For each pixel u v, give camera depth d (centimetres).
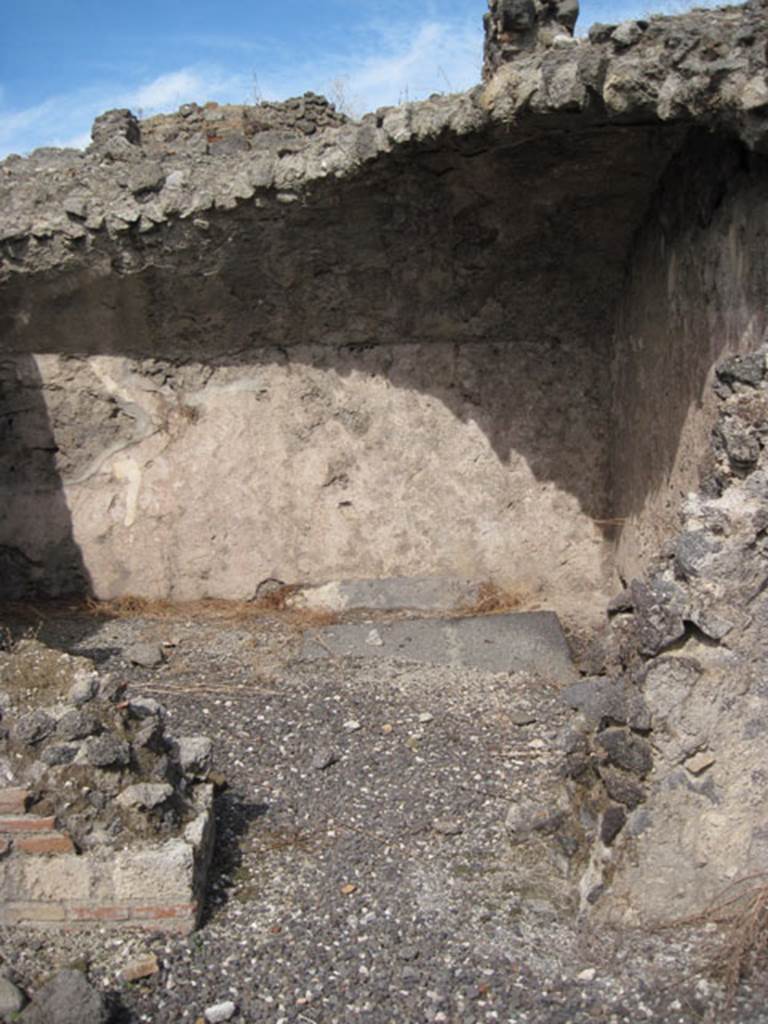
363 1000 348
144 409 780
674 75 500
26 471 789
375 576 782
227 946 376
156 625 743
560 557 776
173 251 699
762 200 477
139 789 386
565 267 718
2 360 767
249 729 560
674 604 369
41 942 374
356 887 413
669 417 623
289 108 924
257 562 788
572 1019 334
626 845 377
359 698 602
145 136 904
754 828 370
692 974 347
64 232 693
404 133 597
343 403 772
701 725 369
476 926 384
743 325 500
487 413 770
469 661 660
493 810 472
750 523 365
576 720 442
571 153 608
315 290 732
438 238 692
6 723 386
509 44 664
